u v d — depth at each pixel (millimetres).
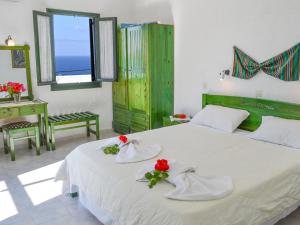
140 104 4844
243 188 2016
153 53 4512
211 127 3658
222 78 3941
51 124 4402
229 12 3746
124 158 2541
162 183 2092
